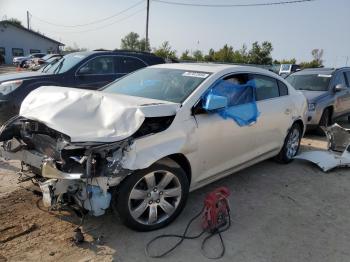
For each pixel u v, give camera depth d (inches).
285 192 192.4
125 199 132.7
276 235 146.7
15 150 150.7
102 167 124.2
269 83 212.1
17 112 284.2
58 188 125.0
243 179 208.5
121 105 134.4
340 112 373.1
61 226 143.8
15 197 167.3
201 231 146.2
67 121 128.3
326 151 257.0
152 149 135.3
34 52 2001.7
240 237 143.7
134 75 199.8
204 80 167.8
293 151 243.1
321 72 384.2
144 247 132.6
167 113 142.2
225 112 168.7
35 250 127.3
